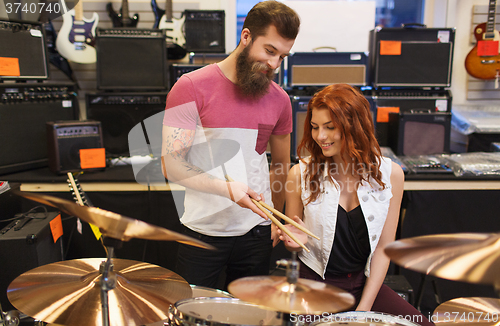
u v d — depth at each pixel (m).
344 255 1.20
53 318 0.74
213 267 1.28
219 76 1.22
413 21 2.84
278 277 0.70
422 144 2.22
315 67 2.28
